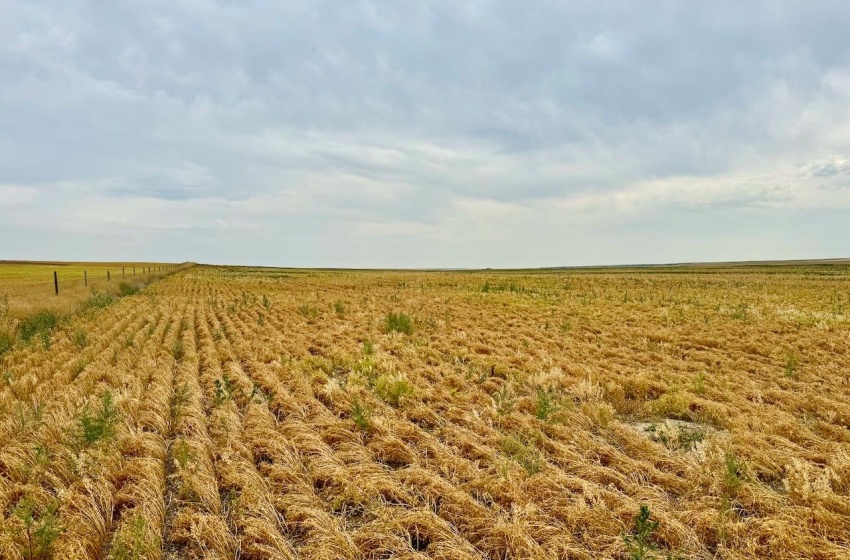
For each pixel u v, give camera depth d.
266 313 20.25
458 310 20.38
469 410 8.20
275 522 5.08
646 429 7.86
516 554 4.57
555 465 6.34
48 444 6.40
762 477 6.23
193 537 4.74
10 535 4.43
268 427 7.35
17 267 77.56
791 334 14.63
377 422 7.35
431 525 4.97
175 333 15.11
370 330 15.58
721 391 9.16
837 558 4.46
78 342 12.88
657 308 20.78
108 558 4.50
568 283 38.44
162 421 7.34
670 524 4.91
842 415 8.05
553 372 9.93
